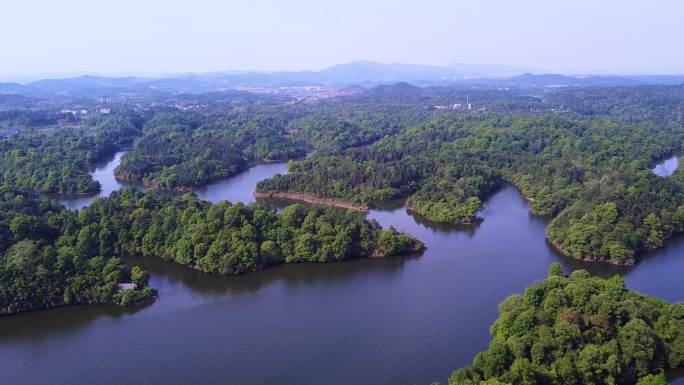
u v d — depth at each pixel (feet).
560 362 349.82
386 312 500.33
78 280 518.78
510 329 400.47
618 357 356.79
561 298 401.49
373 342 447.42
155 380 403.75
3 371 419.33
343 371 407.85
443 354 426.10
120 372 414.82
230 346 447.83
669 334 383.86
